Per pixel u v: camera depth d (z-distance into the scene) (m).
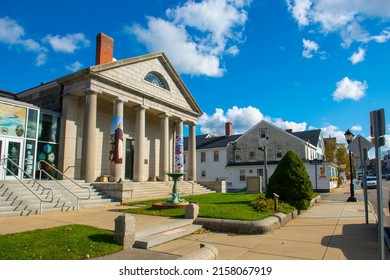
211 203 15.00
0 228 8.70
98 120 23.22
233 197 18.95
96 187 17.72
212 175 45.22
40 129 19.05
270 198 14.79
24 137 17.75
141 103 23.73
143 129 23.78
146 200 17.98
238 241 8.55
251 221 9.96
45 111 19.34
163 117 26.77
